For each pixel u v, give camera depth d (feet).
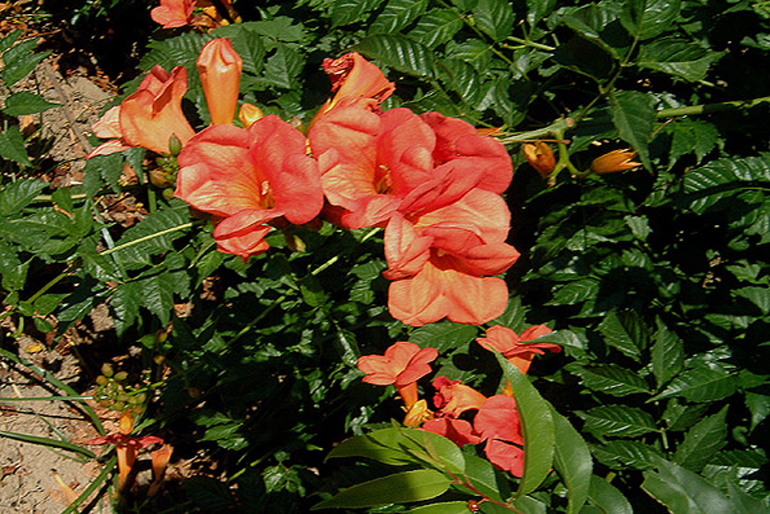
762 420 8.01
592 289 9.22
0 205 10.15
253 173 5.68
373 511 8.34
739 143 9.48
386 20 9.62
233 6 14.03
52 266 13.28
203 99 10.50
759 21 9.14
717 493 4.90
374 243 10.07
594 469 8.91
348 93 7.02
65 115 15.16
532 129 10.14
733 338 8.47
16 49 11.14
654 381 8.48
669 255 9.77
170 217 10.60
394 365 7.95
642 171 9.55
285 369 11.17
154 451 12.45
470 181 5.39
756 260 9.25
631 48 7.95
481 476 5.15
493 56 10.34
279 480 10.66
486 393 9.66
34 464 11.80
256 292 11.03
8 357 12.10
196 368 11.44
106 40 16.51
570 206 9.41
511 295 10.11
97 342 13.42
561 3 10.41
